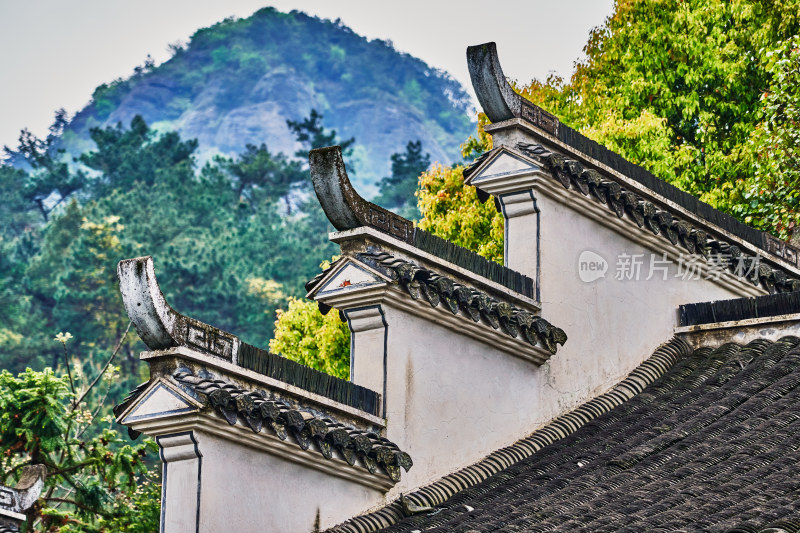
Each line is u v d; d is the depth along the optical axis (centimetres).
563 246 1944
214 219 11688
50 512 3319
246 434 1504
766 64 3628
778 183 3147
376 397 1691
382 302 1695
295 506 1566
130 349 9319
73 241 10600
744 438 1617
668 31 3809
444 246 1803
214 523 1466
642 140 3441
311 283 1736
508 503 1608
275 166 13462
